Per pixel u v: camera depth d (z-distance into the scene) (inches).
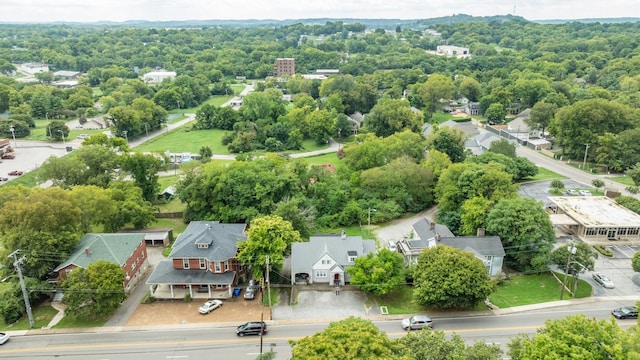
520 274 2679.6
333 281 2541.8
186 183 3400.6
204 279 2409.0
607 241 3063.5
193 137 6328.7
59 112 7396.7
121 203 3100.4
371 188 3654.0
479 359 1445.6
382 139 4554.6
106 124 6658.5
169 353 1971.0
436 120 6924.2
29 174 4571.9
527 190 3964.1
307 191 3577.8
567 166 4682.6
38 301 2393.0
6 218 2418.8
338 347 1375.5
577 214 3240.7
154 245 3080.7
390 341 1496.1
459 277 2159.2
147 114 6481.3
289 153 5575.8
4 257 2374.5
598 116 4503.0
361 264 2384.4
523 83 7047.2
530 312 2266.2
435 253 2322.8
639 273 2650.1
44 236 2375.7
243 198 3154.5
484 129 6338.6
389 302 2375.7
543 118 5521.7
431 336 1550.2
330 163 5064.0
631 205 3346.5
